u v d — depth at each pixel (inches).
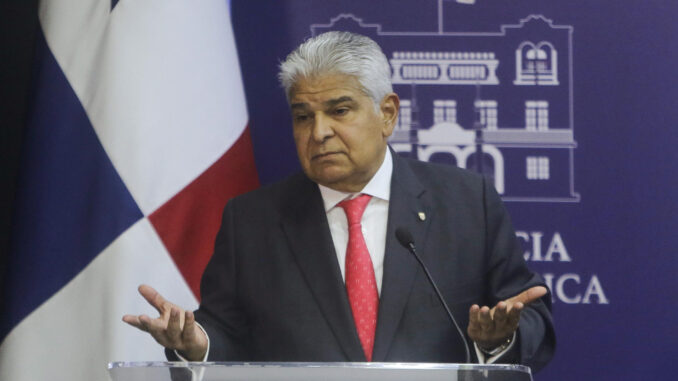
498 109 416.2
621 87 417.4
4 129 428.5
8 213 423.5
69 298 347.3
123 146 355.3
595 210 410.9
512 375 182.9
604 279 406.6
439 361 270.7
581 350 402.6
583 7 421.1
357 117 281.9
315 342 273.0
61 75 363.6
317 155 281.3
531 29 420.2
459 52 419.2
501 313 232.4
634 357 402.0
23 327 345.7
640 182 411.5
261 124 418.6
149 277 350.0
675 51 418.6
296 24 423.2
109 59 361.4
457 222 289.9
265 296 285.0
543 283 292.0
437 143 414.6
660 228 409.1
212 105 370.3
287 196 302.2
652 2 421.4
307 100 281.6
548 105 416.5
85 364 342.6
